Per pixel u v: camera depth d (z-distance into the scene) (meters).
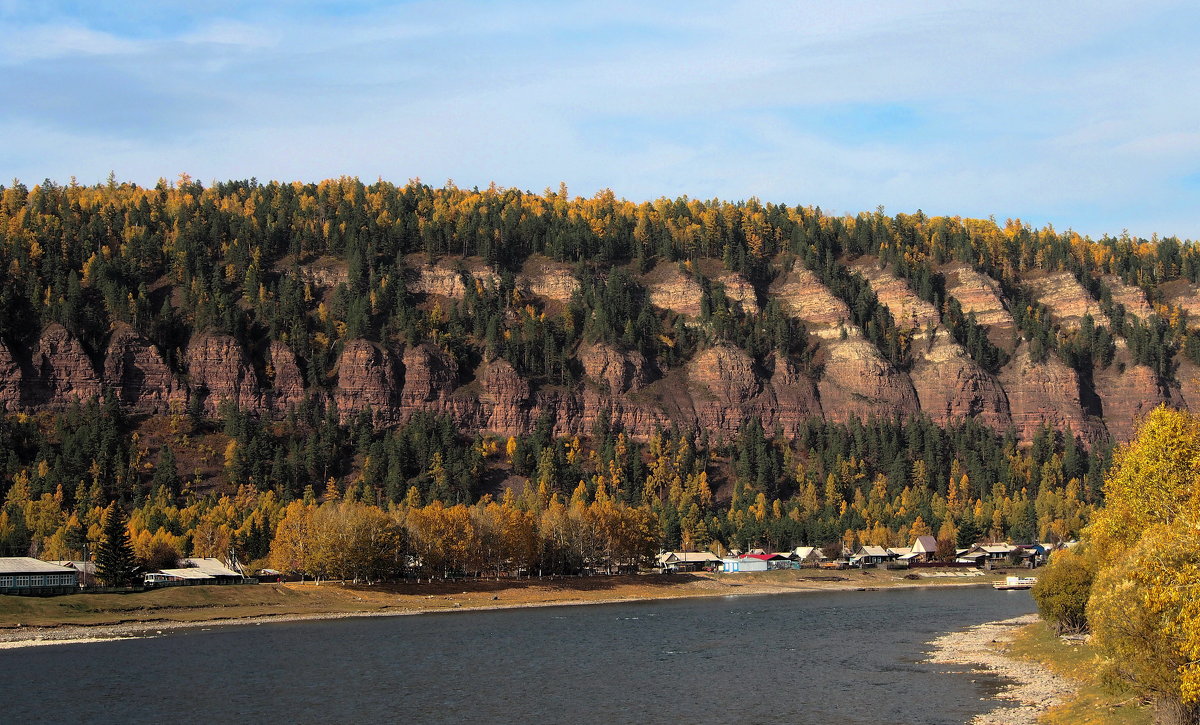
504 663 125.75
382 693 105.69
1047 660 118.19
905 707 95.69
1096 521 104.94
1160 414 100.62
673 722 91.62
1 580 178.38
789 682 110.56
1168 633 65.81
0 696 103.81
